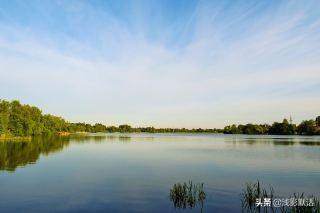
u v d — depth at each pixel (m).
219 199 25.97
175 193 26.73
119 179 35.28
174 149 83.56
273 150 79.88
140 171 41.56
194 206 23.88
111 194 27.73
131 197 26.66
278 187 31.59
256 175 38.84
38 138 136.50
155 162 52.12
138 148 87.00
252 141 136.38
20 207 23.38
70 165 47.09
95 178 35.81
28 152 66.75
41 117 172.38
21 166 45.06
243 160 55.84
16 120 126.69
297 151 76.88
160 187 30.91
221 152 73.38
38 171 40.56
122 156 62.44
